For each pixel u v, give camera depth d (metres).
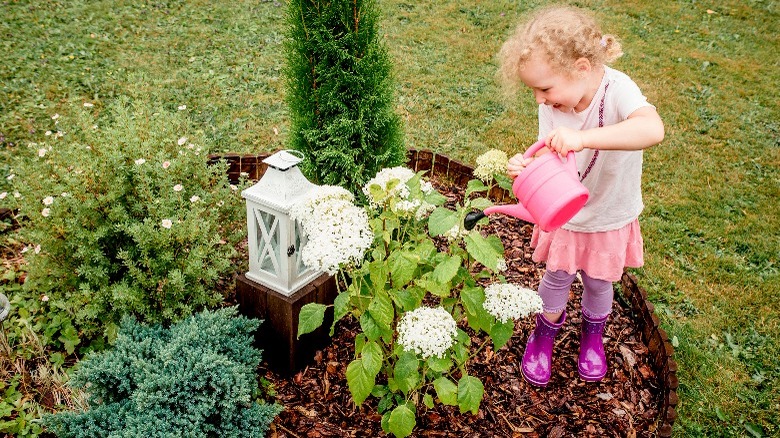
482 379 2.72
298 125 3.09
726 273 3.62
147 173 2.89
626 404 2.64
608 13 8.04
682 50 7.05
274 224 2.37
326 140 3.05
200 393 2.21
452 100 5.57
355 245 1.95
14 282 3.12
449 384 2.19
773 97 6.05
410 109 5.32
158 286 2.71
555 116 2.22
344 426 2.46
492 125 5.16
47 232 2.60
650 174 4.61
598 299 2.60
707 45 7.24
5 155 4.23
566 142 1.79
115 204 2.71
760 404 2.77
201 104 5.19
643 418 2.58
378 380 2.66
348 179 3.15
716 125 5.43
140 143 2.97
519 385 2.71
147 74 5.68
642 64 6.62
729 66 6.70
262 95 5.43
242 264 3.07
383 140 3.18
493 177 2.23
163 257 2.58
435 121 5.15
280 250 2.41
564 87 1.96
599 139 1.80
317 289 2.61
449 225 1.95
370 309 2.07
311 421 2.47
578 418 2.56
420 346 1.95
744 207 4.29
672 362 2.67
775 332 3.19
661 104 5.75
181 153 2.88
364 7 2.83
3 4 6.93
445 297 2.36
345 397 2.58
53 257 2.68
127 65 5.84
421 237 2.32
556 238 2.43
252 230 2.47
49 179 2.74
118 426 2.11
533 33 1.93
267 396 2.56
